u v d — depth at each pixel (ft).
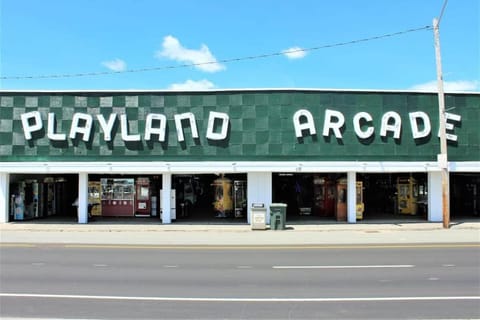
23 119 77.92
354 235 65.21
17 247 54.24
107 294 29.19
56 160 77.82
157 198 89.71
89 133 77.77
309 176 94.73
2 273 36.78
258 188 78.69
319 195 91.61
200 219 86.48
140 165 76.69
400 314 24.26
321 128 77.82
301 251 50.31
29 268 39.19
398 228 72.95
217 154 77.51
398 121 78.18
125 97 78.38
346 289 30.53
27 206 85.71
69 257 45.83
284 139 77.41
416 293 29.25
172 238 62.59
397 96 78.79
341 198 81.92
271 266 40.04
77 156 77.82
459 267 39.19
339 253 48.52
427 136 78.64
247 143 77.46
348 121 78.13
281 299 27.76
